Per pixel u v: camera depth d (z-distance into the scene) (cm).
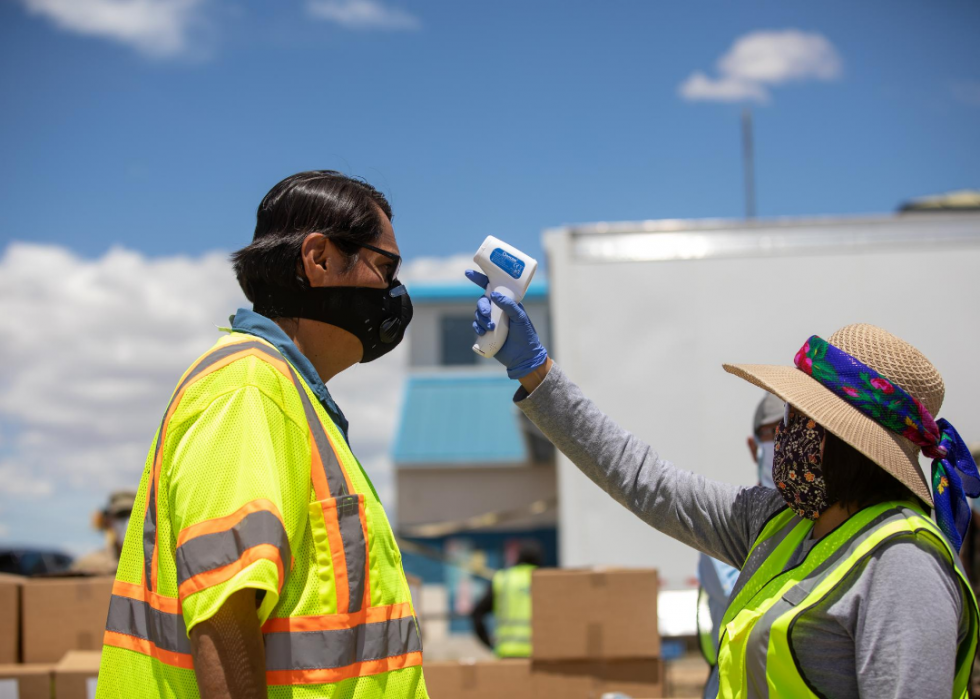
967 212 593
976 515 438
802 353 152
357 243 155
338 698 131
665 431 583
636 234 604
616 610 331
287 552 128
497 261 182
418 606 379
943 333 582
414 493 1579
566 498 584
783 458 151
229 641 122
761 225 600
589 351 593
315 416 142
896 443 140
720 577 228
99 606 346
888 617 127
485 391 1780
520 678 329
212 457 129
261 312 158
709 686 217
